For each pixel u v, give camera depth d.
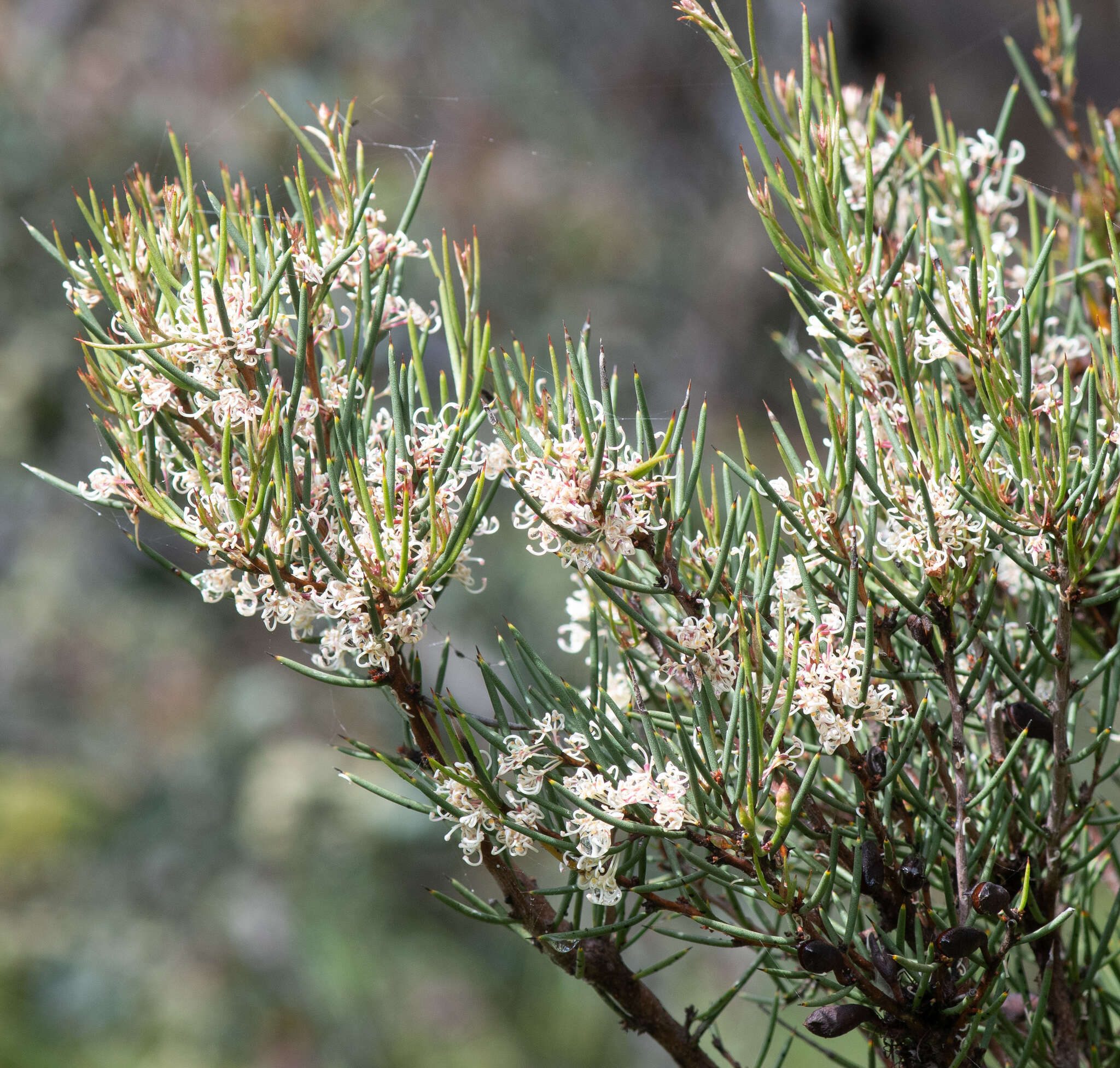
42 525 4.33
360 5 4.87
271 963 3.53
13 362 4.28
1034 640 1.12
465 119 5.14
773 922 1.23
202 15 4.59
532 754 1.12
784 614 1.11
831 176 1.13
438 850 3.71
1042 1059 1.17
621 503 1.11
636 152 5.63
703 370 5.28
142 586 4.37
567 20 5.65
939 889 1.17
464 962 3.58
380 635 1.12
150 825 3.85
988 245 1.18
